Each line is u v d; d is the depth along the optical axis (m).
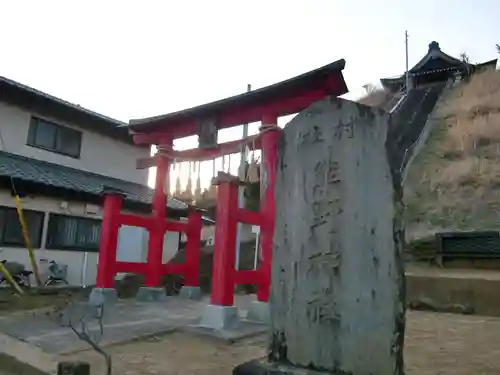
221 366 5.21
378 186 3.24
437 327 8.29
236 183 7.76
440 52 27.88
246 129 14.16
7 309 9.51
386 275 3.11
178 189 10.03
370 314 3.14
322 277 3.41
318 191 3.55
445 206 14.60
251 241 20.25
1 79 12.54
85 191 13.34
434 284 11.05
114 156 16.75
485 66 26.92
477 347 6.45
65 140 15.09
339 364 3.21
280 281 3.65
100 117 15.36
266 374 3.33
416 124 23.58
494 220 13.02
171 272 11.19
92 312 8.66
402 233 3.15
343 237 3.36
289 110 8.30
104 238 10.09
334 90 7.73
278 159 3.87
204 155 9.61
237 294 15.40
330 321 3.31
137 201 14.88
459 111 21.80
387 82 31.55
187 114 9.57
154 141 10.90
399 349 2.99
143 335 6.66
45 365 5.15
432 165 17.81
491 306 10.12
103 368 5.00
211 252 18.30
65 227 13.52
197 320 7.79
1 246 11.80
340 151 3.48
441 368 5.29
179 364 5.28
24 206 12.37
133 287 13.95
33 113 14.02
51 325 7.36
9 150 13.31
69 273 13.43
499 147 17.00
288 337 3.51
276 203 3.81
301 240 3.58
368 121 3.37
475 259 11.85
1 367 5.29
